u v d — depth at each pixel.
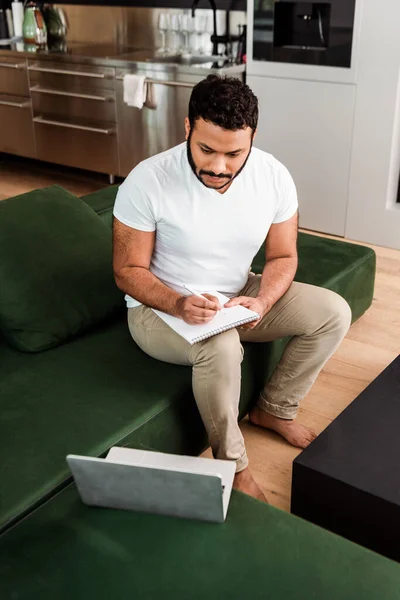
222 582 1.20
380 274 3.32
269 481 1.96
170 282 1.85
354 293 2.61
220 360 1.67
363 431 1.71
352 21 3.28
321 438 1.69
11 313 1.93
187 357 1.76
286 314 1.91
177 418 1.77
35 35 4.96
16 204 2.13
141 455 1.51
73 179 4.98
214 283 1.86
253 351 2.04
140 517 1.36
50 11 5.13
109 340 2.03
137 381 1.80
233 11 4.28
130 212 1.73
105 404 1.71
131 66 4.20
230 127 1.52
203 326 1.67
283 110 3.70
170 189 1.71
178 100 4.07
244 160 1.63
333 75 3.44
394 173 3.53
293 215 1.89
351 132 3.51
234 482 1.72
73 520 1.36
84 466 1.33
